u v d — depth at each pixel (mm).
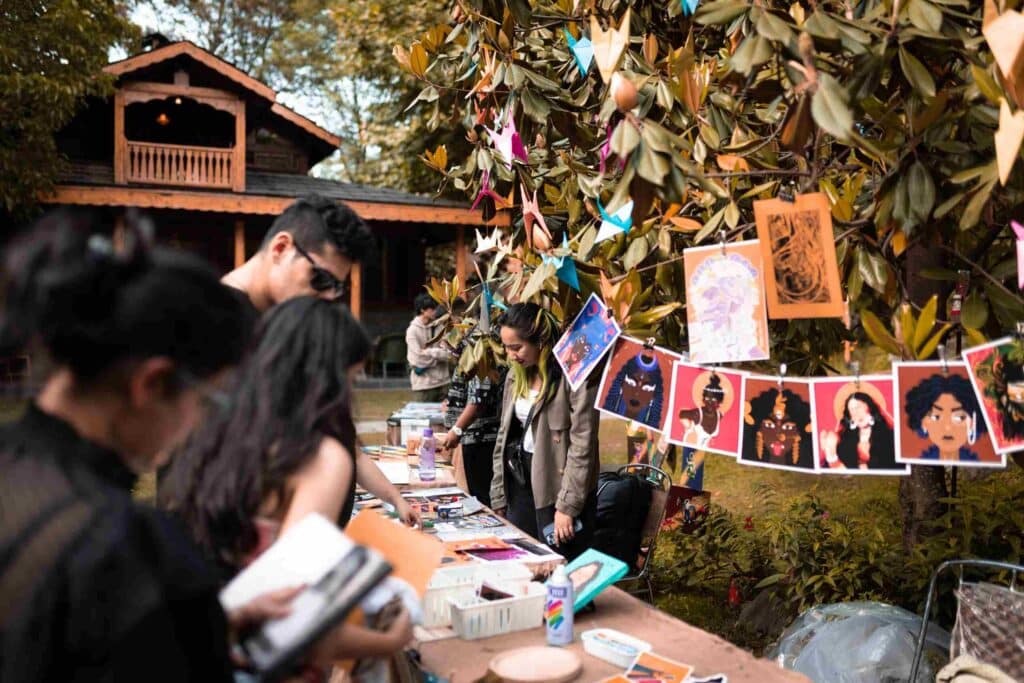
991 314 2566
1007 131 1666
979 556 3404
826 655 2918
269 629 1221
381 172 17734
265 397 1537
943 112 2145
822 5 2439
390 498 2922
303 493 1507
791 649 3139
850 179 2641
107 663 880
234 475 1491
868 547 3703
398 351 14969
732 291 2115
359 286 14703
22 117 10703
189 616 953
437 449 4684
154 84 13141
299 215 2152
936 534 3658
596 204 2961
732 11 2043
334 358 1598
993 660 2404
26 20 10734
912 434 1922
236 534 1496
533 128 3336
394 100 13922
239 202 13023
